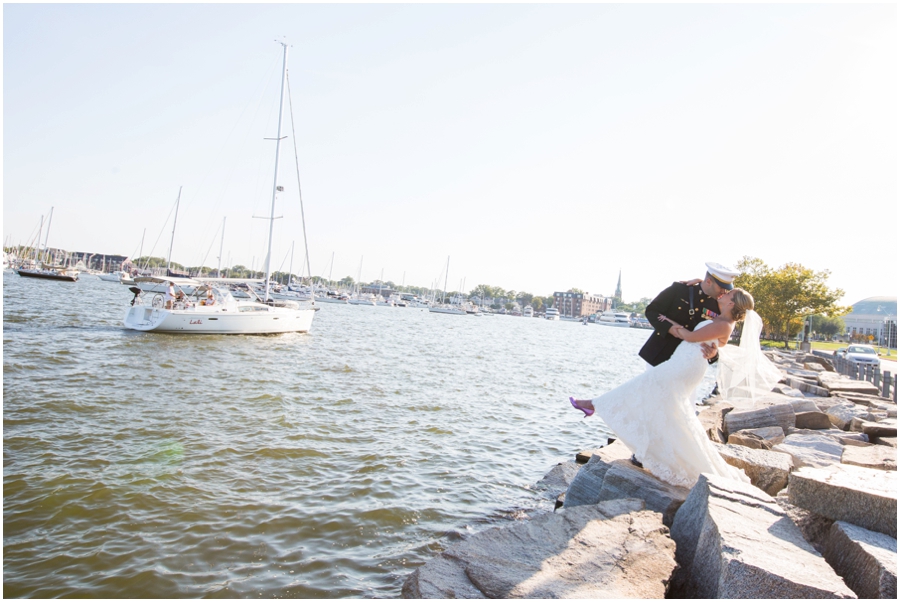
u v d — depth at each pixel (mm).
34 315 33094
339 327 48656
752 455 6453
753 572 3174
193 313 28578
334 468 8477
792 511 4398
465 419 12836
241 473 7980
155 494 7004
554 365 29812
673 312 5348
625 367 34375
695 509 4500
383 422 11797
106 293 70875
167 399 12750
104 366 17094
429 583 3490
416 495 7598
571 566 3709
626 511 4668
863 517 3982
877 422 10328
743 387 6031
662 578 3619
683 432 5270
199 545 5766
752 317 6055
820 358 33656
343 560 5664
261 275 83188
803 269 61031
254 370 18344
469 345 39969
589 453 9266
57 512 6363
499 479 8609
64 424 10055
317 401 13523
